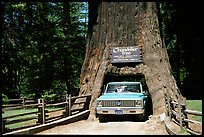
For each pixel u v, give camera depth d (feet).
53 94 101.65
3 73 91.61
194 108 58.70
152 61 57.26
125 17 60.13
